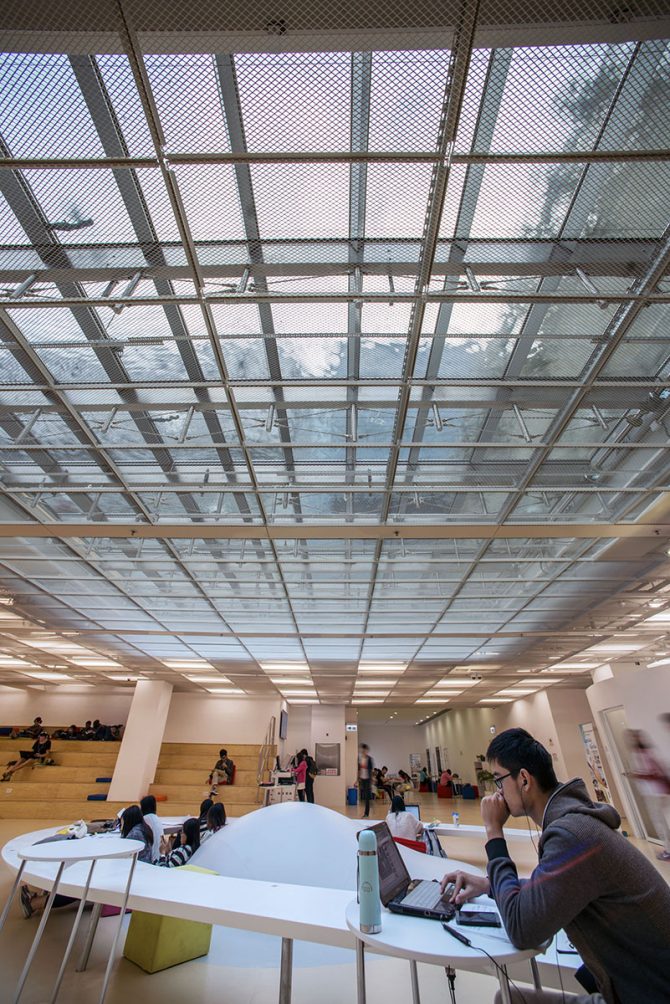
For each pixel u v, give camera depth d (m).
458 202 2.77
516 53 2.21
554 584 7.72
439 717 26.97
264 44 2.15
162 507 5.77
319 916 2.08
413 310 3.39
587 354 3.75
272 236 2.94
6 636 10.96
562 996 1.56
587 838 1.24
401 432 4.53
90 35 2.13
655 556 6.63
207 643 11.18
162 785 13.70
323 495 5.52
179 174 2.61
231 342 3.66
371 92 2.30
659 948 1.14
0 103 2.34
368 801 13.55
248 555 7.02
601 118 2.42
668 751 7.62
